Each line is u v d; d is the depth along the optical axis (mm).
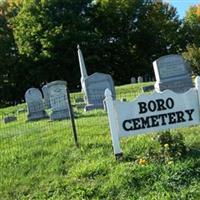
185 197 8844
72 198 9383
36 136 14812
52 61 58312
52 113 20438
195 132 11930
